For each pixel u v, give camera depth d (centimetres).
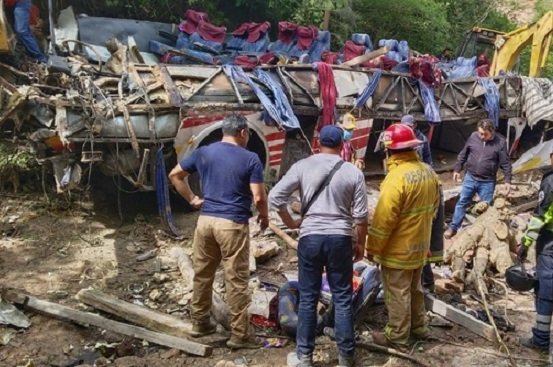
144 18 1307
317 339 496
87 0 1243
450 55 1340
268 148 802
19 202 756
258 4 1393
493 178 731
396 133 447
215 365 445
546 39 1157
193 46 975
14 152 760
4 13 771
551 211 480
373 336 491
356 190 434
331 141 442
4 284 577
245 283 469
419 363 466
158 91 723
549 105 1071
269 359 471
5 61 793
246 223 460
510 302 598
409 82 953
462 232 664
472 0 2091
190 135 731
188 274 608
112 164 716
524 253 504
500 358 485
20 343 482
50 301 550
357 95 885
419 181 441
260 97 774
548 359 489
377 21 1675
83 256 650
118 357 474
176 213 791
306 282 444
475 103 1046
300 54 1019
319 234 430
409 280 467
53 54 838
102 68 794
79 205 769
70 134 669
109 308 529
